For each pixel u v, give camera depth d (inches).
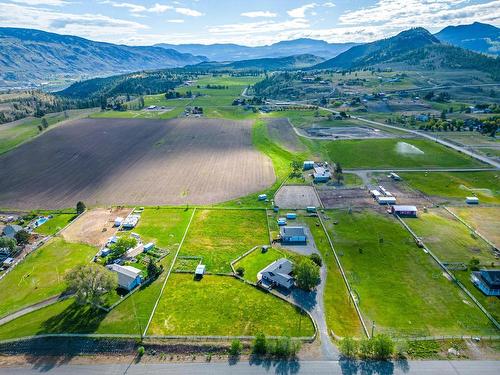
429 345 2288.4
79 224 3954.2
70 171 5629.9
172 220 4005.9
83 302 2576.3
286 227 3622.0
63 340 2379.4
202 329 2442.2
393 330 2407.7
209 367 2172.7
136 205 4416.8
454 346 2284.7
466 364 2154.3
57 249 3474.4
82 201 4586.6
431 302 2672.2
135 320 2522.1
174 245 3499.0
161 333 2409.0
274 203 4352.9
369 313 2566.4
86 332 2427.4
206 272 3075.8
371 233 3629.4
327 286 2864.2
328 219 3934.5
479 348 2269.9
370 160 5738.2
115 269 2997.0
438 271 3029.0
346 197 4473.4
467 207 4153.5
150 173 5462.6
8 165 5925.2
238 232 3735.2
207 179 5172.2
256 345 2257.6
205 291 2827.3
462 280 2908.5
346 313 2573.8
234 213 4143.7
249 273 3056.1
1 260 3346.5
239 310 2615.7
